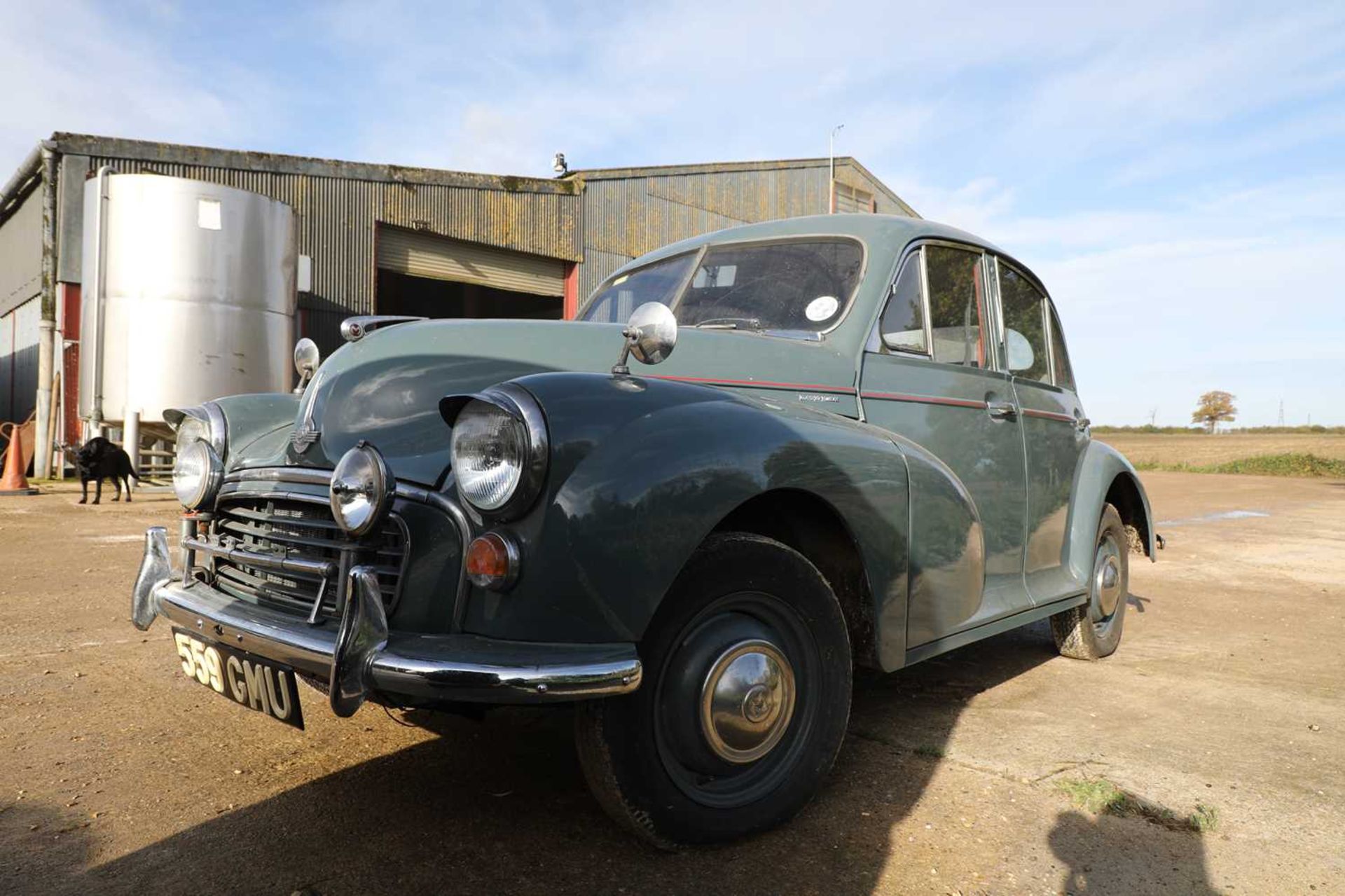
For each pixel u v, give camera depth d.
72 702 3.07
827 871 1.96
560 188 17.36
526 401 1.77
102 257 11.13
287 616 1.99
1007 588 3.28
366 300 15.08
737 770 2.06
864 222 3.08
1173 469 28.33
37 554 6.29
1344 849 2.13
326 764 2.54
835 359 2.70
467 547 1.80
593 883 1.89
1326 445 42.53
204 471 2.36
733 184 20.00
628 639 1.78
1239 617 5.19
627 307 3.32
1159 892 1.91
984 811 2.30
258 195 11.76
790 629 2.14
